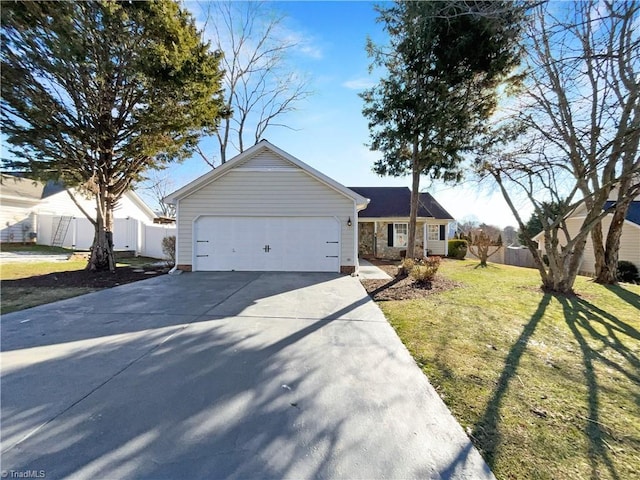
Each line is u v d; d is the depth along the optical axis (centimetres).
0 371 310
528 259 1966
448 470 187
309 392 275
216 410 245
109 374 306
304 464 189
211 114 1026
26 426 222
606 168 738
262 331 442
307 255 1038
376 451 201
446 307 604
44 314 520
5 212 1623
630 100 580
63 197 1877
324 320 501
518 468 190
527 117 769
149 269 1092
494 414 247
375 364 337
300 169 1028
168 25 840
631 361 365
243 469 184
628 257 1342
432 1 798
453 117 998
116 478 177
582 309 612
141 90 915
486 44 861
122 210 2070
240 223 1038
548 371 331
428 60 972
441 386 291
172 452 198
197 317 507
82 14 765
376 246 1891
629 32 533
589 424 238
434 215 1977
